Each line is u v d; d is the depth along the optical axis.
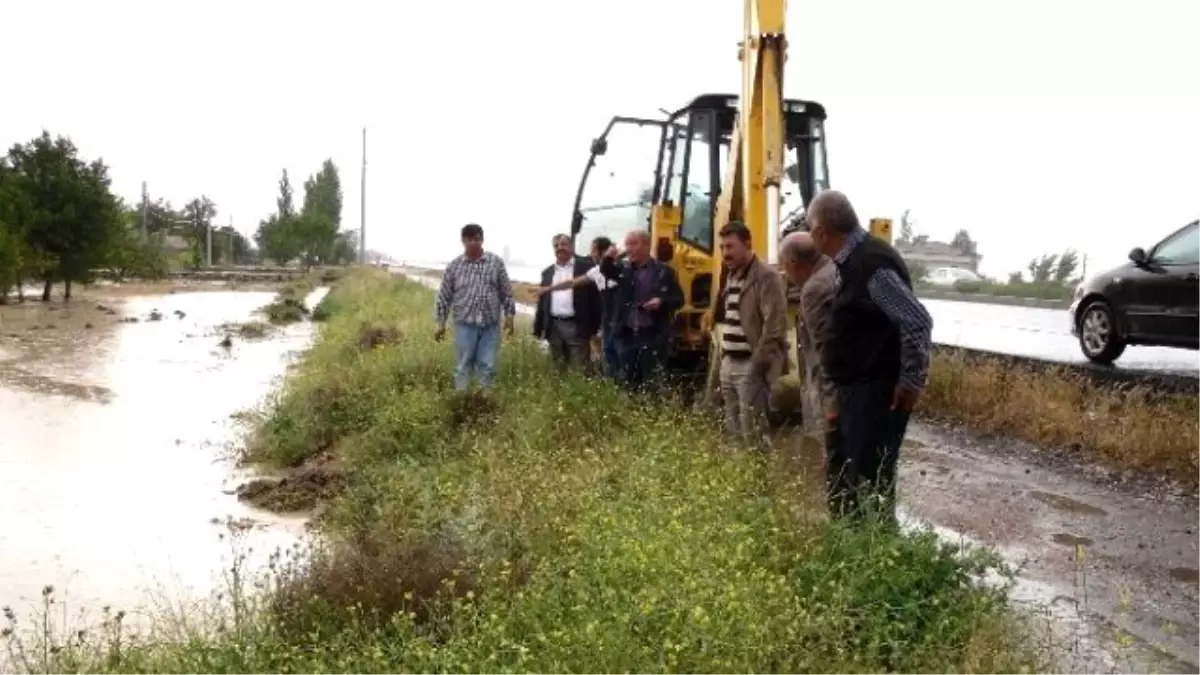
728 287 8.15
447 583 5.20
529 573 5.56
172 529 7.78
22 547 7.27
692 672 4.15
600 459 7.49
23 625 5.84
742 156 9.59
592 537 5.61
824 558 5.36
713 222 10.67
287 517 8.19
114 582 6.60
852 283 5.68
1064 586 5.91
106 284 45.09
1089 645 5.05
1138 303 12.22
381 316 21.77
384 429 9.73
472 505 6.83
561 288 11.25
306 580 5.66
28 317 26.34
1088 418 9.62
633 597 4.58
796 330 8.95
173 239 78.88
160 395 14.23
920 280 44.81
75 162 32.62
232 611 5.82
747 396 7.88
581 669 4.20
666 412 8.48
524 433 8.63
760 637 4.30
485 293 10.77
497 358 11.09
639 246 9.83
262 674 4.62
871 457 5.82
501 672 4.22
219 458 10.29
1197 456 8.33
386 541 6.29
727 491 6.14
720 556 5.10
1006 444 9.80
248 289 47.03
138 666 4.79
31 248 30.86
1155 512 7.48
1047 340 17.70
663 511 5.84
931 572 5.17
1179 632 5.25
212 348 20.84
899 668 4.54
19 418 12.11
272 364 18.39
